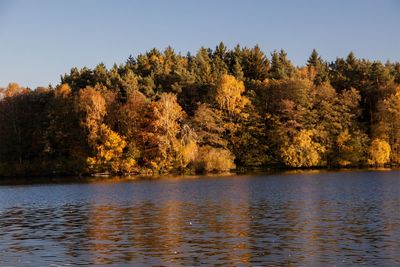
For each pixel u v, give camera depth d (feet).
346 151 344.90
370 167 352.69
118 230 105.50
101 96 332.60
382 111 352.08
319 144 338.75
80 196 183.42
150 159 326.65
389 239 90.63
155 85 389.60
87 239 95.86
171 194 183.01
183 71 403.54
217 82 358.23
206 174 310.86
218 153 319.47
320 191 183.73
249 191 189.37
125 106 332.19
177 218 121.19
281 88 358.43
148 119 331.36
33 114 365.40
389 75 415.23
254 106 354.74
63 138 338.54
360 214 122.11
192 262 76.54
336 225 106.63
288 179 250.37
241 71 428.56
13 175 334.44
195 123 334.03
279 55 499.10
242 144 345.72
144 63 474.49
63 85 364.58
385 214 121.29
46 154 344.49
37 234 102.27
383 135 350.23
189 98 378.73
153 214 129.39
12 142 353.72
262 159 345.51
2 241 95.14
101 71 412.36
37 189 222.69
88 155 327.67
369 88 391.24
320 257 78.38
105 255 82.07
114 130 336.90
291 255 79.97
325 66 519.60
